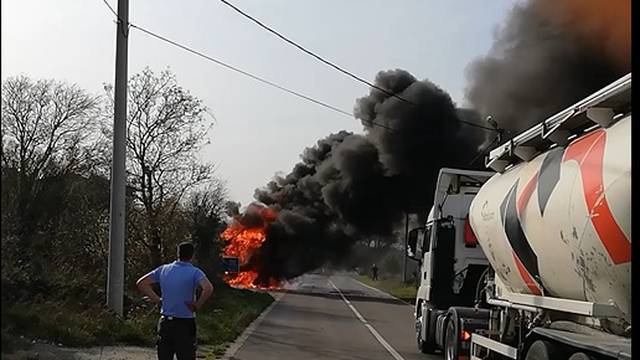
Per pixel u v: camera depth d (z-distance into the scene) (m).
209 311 23.67
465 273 16.95
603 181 7.85
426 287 17.73
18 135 28.25
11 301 13.94
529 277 10.48
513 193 10.74
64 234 21.70
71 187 24.39
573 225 8.52
